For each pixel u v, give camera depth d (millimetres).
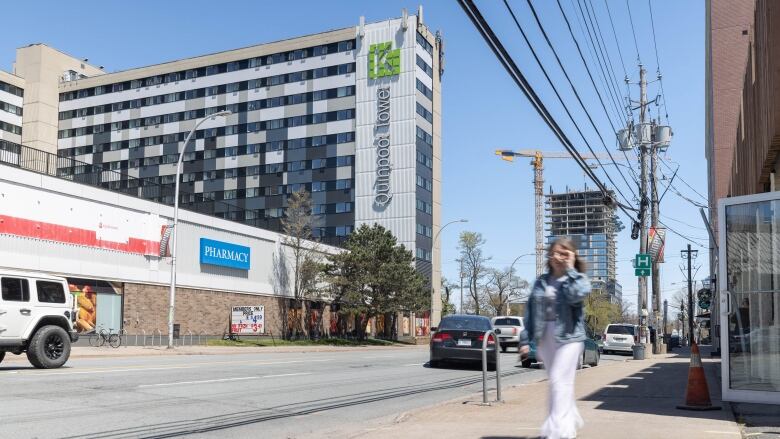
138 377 13938
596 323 104438
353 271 50875
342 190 72000
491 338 19828
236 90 78500
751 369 10148
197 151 79375
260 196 75562
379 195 70312
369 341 53062
